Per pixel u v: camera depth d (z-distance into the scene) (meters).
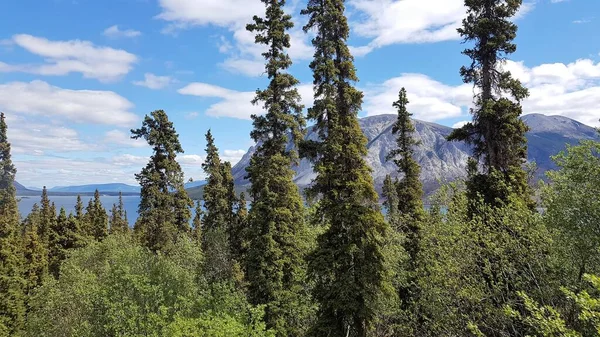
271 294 24.89
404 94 30.52
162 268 24.41
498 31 19.31
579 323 10.68
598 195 10.16
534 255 12.52
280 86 26.20
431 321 14.51
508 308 9.38
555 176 11.46
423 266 16.80
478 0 19.47
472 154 20.80
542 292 11.76
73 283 26.34
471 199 17.33
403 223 27.48
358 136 19.77
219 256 38.94
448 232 15.43
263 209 26.42
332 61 20.22
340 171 19.50
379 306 19.11
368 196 19.09
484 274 13.84
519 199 14.80
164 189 36.72
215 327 15.61
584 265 10.85
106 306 20.09
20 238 43.88
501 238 13.11
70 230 51.56
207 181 42.78
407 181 29.77
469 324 11.37
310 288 27.64
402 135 30.41
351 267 18.88
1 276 34.94
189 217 43.38
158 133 36.56
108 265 27.55
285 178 26.33
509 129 18.61
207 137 43.44
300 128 26.69
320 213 19.92
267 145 26.83
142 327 18.67
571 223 10.49
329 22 20.64
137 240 47.66
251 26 25.92
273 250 25.16
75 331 21.48
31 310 36.41
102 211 57.53
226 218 41.94
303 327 27.77
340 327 18.61
